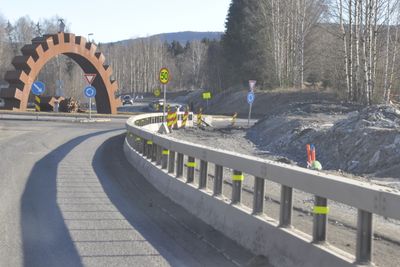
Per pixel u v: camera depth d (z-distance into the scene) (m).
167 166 12.92
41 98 56.81
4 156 18.81
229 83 96.12
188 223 9.29
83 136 28.88
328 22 57.72
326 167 21.61
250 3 91.50
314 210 6.12
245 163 7.90
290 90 69.00
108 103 56.38
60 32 52.53
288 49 73.50
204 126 46.81
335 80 60.88
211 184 11.39
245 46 89.50
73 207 10.64
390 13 44.38
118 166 17.06
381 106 25.53
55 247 7.84
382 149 19.47
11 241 8.13
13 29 157.25
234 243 7.99
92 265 7.00
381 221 9.34
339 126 25.16
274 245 6.83
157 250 7.69
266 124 38.91
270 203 10.36
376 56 44.78
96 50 55.31
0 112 46.00
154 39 179.00
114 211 10.30
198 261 7.17
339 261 5.52
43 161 17.94
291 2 72.56
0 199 11.31
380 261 6.61
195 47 164.75
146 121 35.00
